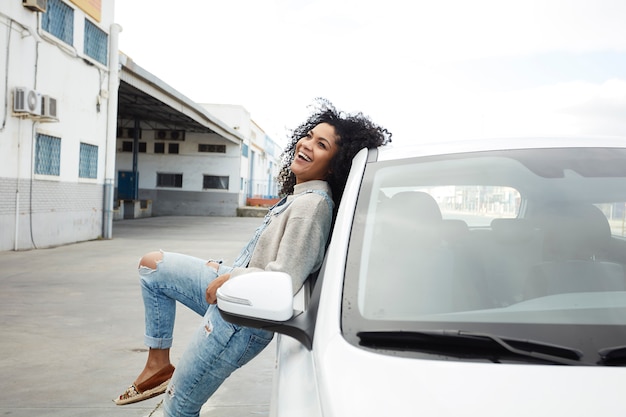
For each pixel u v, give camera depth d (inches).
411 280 59.1
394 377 47.0
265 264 81.3
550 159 72.1
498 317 54.4
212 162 1333.7
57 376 161.8
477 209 66.5
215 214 1334.9
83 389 151.3
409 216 66.0
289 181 104.0
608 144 76.0
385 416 42.9
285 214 80.5
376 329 54.0
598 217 64.7
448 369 47.3
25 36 460.4
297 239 76.5
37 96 463.2
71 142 552.7
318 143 88.0
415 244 62.9
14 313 243.3
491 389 44.4
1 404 140.2
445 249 62.2
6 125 445.7
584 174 69.6
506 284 58.3
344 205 69.9
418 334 52.1
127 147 1296.8
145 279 94.2
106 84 623.5
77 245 540.1
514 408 42.3
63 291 296.5
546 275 59.1
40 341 199.5
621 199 65.5
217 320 78.9
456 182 69.1
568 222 64.4
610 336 51.2
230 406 139.9
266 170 2127.2
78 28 550.6
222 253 512.4
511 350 49.6
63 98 531.2
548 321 53.5
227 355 79.2
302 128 96.7
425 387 45.3
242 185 1472.7
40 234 503.8
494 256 61.2
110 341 200.4
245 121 1521.9
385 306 56.7
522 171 70.2
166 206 1330.0
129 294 292.0
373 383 46.7
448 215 66.2
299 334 59.3
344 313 56.4
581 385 44.4
